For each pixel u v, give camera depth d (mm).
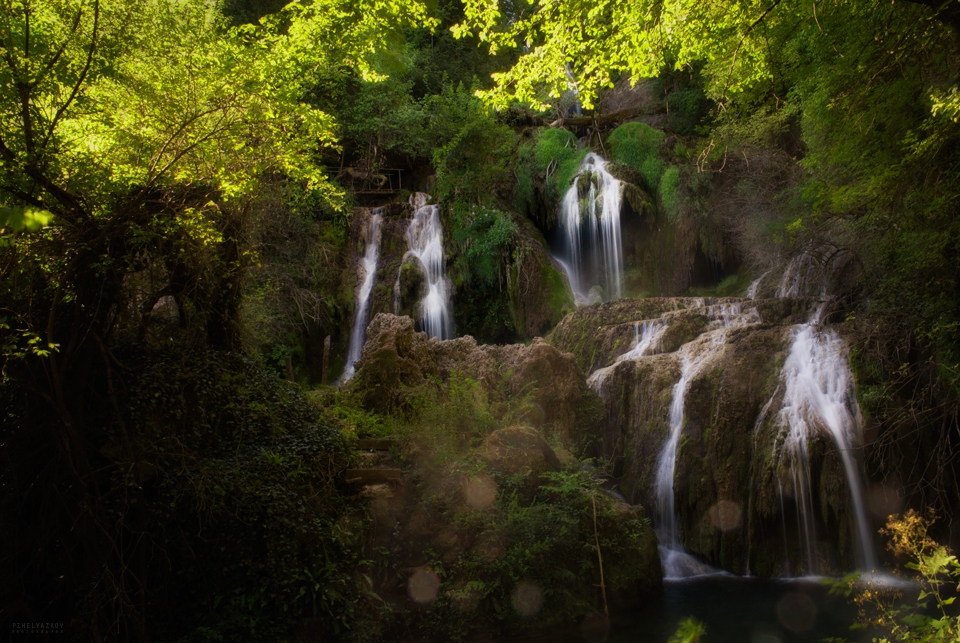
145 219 7133
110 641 6258
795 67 11633
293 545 6973
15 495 6465
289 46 8180
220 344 9219
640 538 8852
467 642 7258
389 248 20703
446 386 10680
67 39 6051
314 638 6691
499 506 8289
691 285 20016
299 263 19062
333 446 8547
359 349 19078
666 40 9352
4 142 5840
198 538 6910
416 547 7938
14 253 6125
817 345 11070
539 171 22625
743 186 18188
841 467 9641
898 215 9305
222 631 6371
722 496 10203
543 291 19500
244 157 7660
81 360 6898
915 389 9883
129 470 6625
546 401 11062
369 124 22703
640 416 11797
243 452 7898
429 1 8578
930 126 7641
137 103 6812
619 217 20406
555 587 7930
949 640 3594
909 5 8156
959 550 9172
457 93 23031
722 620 7809
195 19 7250
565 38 9000
